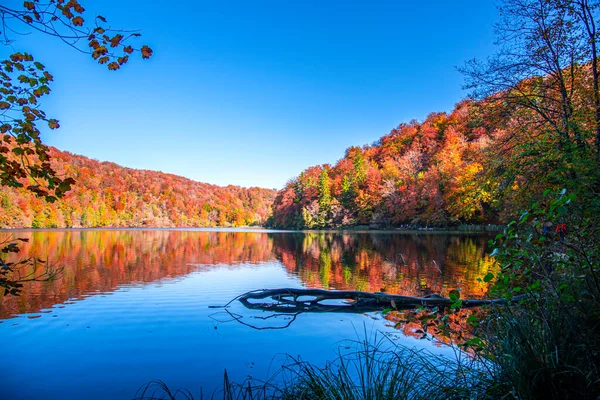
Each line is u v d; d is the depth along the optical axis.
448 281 11.02
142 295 9.04
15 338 5.81
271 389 3.95
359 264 15.33
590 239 3.40
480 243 25.75
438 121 65.44
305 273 13.02
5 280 2.90
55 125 2.99
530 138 6.75
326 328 6.38
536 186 6.68
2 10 2.50
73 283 10.64
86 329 6.29
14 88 2.90
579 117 5.97
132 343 5.61
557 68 7.24
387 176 57.03
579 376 2.56
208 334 6.06
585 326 2.92
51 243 26.42
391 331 6.09
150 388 4.10
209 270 13.77
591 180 4.39
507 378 2.72
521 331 2.93
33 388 4.12
